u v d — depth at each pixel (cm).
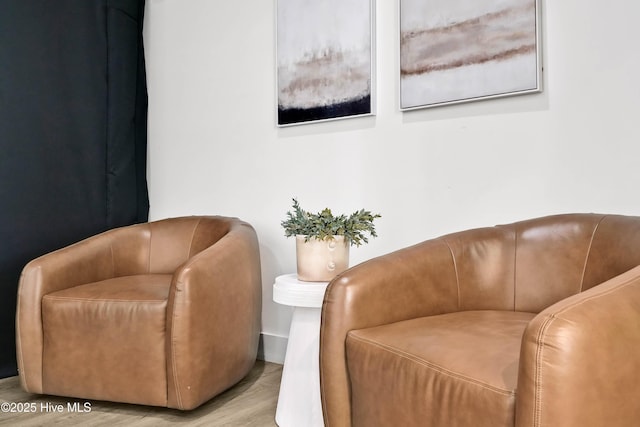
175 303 187
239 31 276
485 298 172
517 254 171
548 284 163
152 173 311
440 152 213
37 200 260
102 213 286
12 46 252
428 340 130
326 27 241
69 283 218
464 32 203
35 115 260
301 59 248
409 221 221
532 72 188
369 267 153
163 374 191
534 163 192
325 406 149
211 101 286
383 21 228
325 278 184
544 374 94
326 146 245
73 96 274
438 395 116
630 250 143
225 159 280
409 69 217
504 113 198
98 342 197
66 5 272
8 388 229
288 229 191
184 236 251
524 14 190
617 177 176
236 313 212
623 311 102
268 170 265
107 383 196
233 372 211
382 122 228
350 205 237
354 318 146
